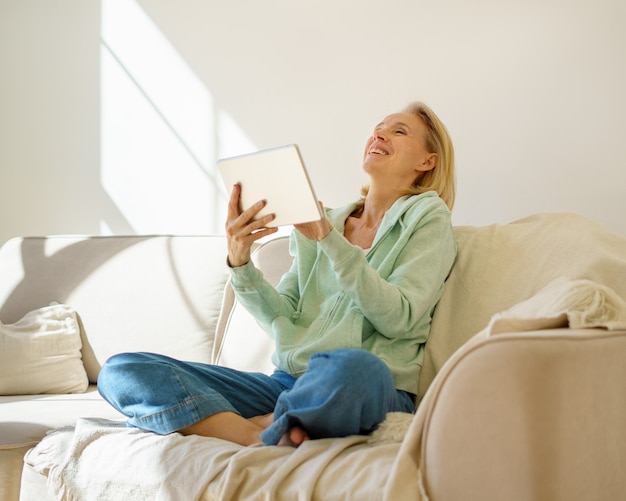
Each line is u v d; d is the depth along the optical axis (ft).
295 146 4.83
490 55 7.79
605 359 4.03
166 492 4.59
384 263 5.87
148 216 9.61
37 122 10.16
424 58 8.14
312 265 6.38
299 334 5.96
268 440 4.62
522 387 3.66
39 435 5.77
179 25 9.53
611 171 7.18
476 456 3.71
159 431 5.11
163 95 9.57
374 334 5.74
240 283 5.95
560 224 5.84
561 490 3.75
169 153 9.52
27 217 10.17
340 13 8.64
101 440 5.23
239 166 5.25
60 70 10.09
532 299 4.87
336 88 8.64
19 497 5.71
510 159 7.65
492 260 5.89
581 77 7.34
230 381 5.56
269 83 9.03
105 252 8.19
